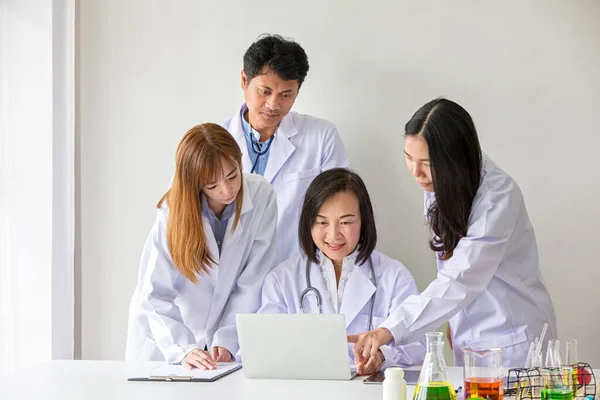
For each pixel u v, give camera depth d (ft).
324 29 9.87
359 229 7.62
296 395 5.68
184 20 10.13
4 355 10.25
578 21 9.52
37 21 10.18
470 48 9.67
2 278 10.26
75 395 5.74
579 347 9.62
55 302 10.23
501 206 6.95
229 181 7.41
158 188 10.19
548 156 9.62
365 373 6.48
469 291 6.82
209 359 6.89
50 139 10.18
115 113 10.27
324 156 9.25
